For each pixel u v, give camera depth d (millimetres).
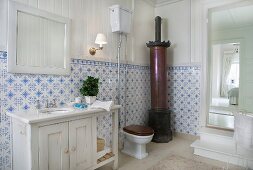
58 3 1963
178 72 3297
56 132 1490
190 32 3168
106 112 1942
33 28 1763
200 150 2482
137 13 3084
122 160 2328
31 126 1338
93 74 2344
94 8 2348
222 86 3496
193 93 3131
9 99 1633
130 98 2951
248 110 3359
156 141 2996
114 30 2527
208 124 2990
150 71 3189
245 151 2246
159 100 3084
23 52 1692
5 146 1636
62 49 1998
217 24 3338
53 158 1477
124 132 2471
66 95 2059
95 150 1839
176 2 3312
